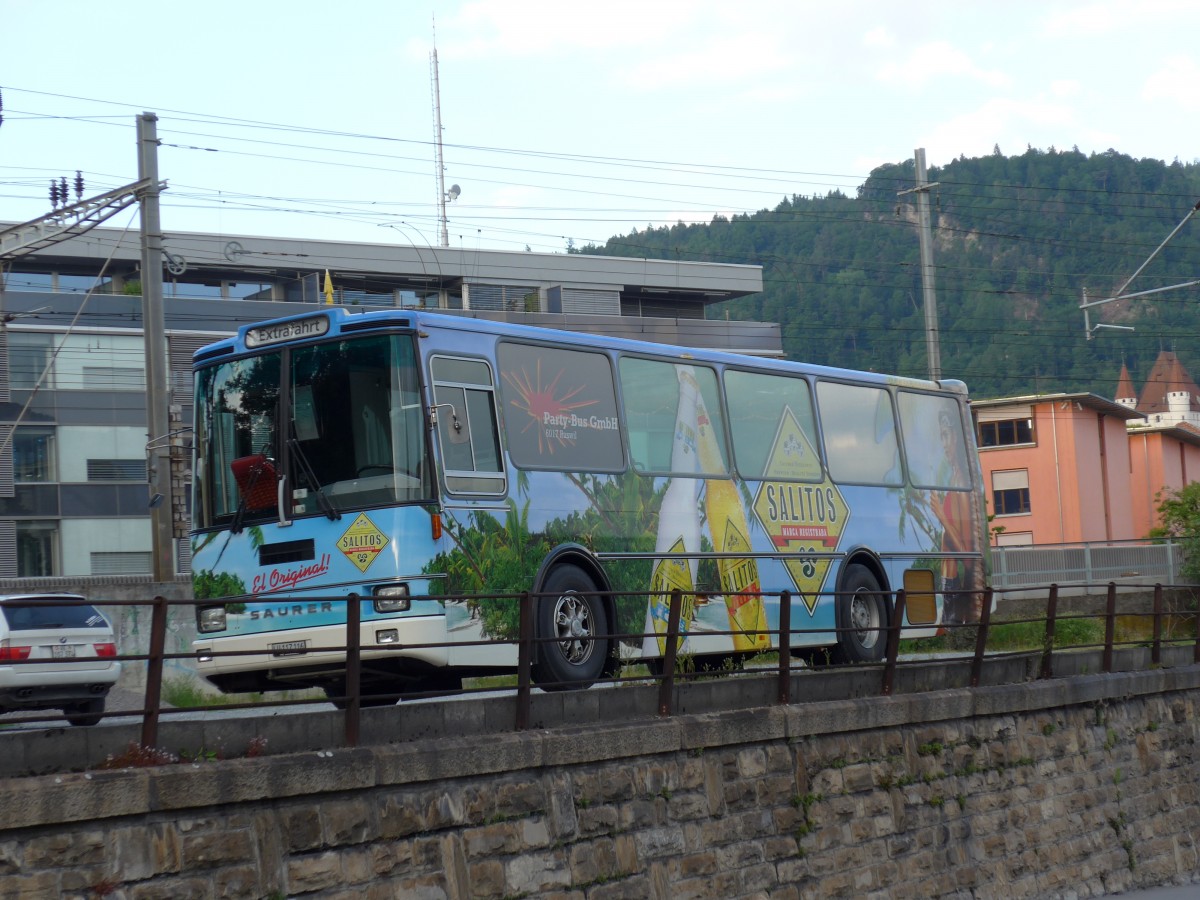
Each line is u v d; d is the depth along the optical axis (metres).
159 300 23.53
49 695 16.23
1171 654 21.78
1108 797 18.84
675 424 15.91
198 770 8.51
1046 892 17.12
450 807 10.17
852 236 120.94
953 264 157.12
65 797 7.85
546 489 13.90
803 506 17.59
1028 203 157.38
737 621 16.17
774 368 17.66
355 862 9.43
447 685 14.68
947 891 15.42
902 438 19.81
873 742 14.79
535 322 53.41
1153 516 68.81
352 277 51.88
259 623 12.87
